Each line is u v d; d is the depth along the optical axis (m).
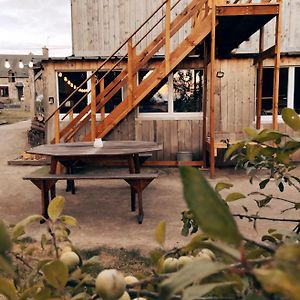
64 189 6.86
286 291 0.29
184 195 0.33
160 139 8.84
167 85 8.74
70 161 5.82
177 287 0.37
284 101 8.87
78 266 0.71
